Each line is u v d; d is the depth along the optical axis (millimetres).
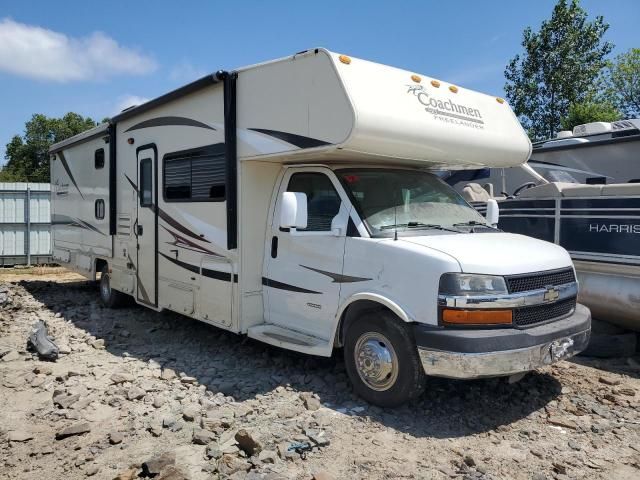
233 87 5598
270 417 4371
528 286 4352
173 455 3723
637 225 5582
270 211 5734
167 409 4586
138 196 7496
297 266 5336
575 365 5699
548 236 6398
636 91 28188
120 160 8008
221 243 5844
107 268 8742
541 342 4223
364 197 5043
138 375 5414
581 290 6074
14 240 14969
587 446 3988
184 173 6438
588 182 8086
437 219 5215
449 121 5254
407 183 5441
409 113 4879
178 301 6703
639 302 5594
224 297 5852
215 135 5855
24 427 4289
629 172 9008
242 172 5578
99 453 3859
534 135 23188
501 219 6938
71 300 9523
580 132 10031
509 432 4191
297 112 4914
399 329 4348
